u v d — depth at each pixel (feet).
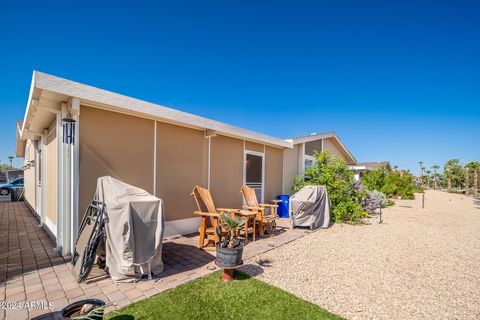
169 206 18.03
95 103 13.52
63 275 10.79
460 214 33.47
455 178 94.17
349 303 9.11
